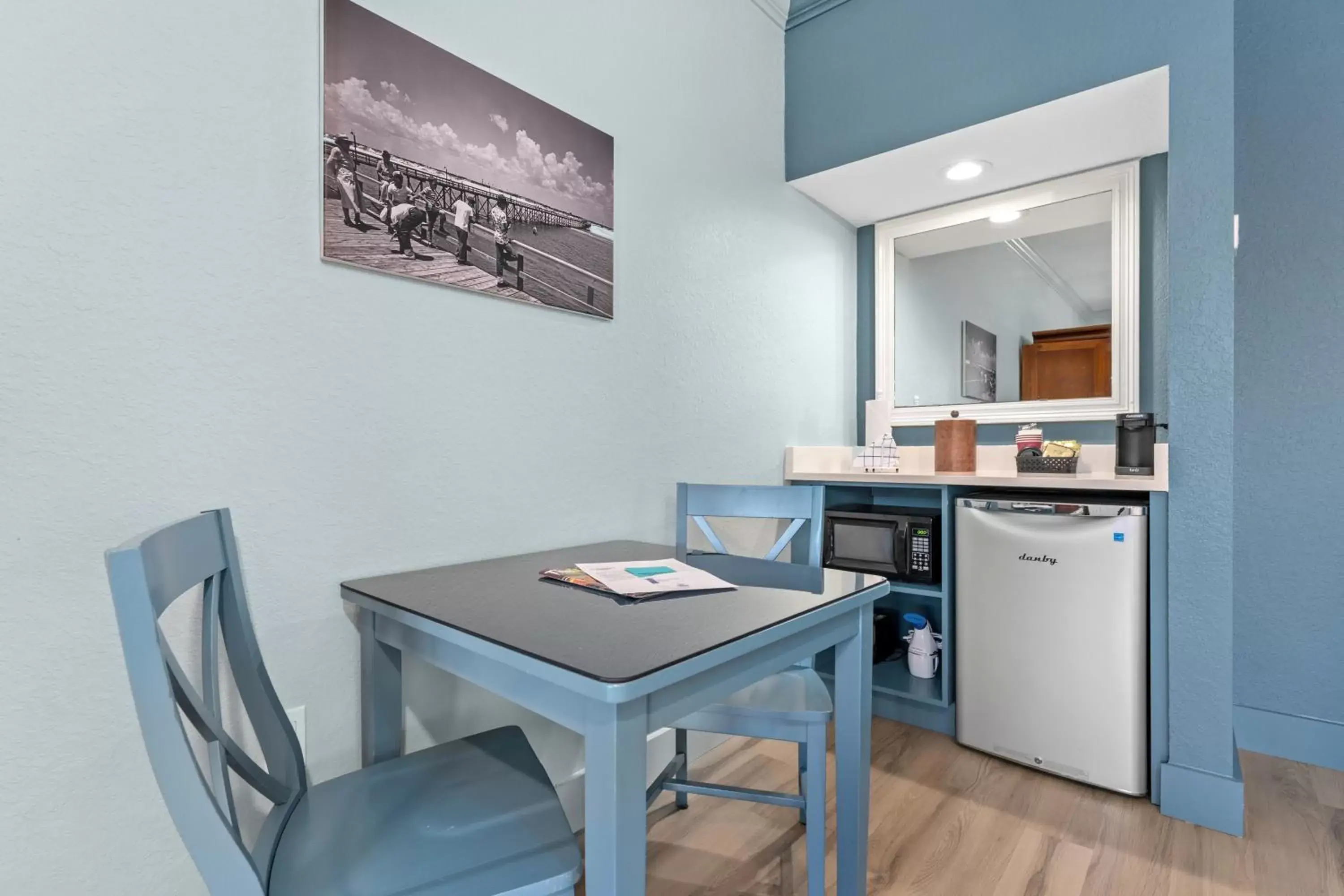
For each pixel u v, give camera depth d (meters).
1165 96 1.94
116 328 1.01
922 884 1.48
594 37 1.78
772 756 2.09
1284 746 2.10
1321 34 2.05
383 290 1.34
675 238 2.04
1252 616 2.16
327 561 1.25
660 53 1.99
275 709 1.02
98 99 0.99
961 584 2.16
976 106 2.12
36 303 0.94
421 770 1.08
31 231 0.94
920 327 2.86
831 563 2.49
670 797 1.85
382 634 1.22
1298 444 2.08
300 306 1.22
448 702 1.46
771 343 2.46
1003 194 2.63
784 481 2.52
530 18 1.61
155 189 1.05
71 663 0.97
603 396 1.80
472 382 1.49
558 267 1.67
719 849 1.61
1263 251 2.12
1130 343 2.37
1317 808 1.80
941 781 1.95
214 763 0.79
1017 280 2.62
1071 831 1.69
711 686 0.89
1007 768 2.03
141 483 1.03
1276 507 2.12
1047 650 1.96
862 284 2.99
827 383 2.79
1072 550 1.92
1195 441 1.73
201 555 0.91
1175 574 1.76
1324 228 2.04
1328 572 2.05
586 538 1.75
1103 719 1.87
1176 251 1.76
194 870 1.09
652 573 1.28
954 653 2.24
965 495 2.26
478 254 1.49
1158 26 1.80
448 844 0.88
